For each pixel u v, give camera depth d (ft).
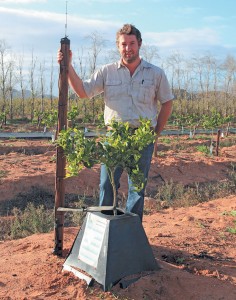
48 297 11.81
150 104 14.40
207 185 38.58
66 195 32.40
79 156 11.93
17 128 89.66
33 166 39.45
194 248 16.25
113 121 12.64
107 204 14.52
